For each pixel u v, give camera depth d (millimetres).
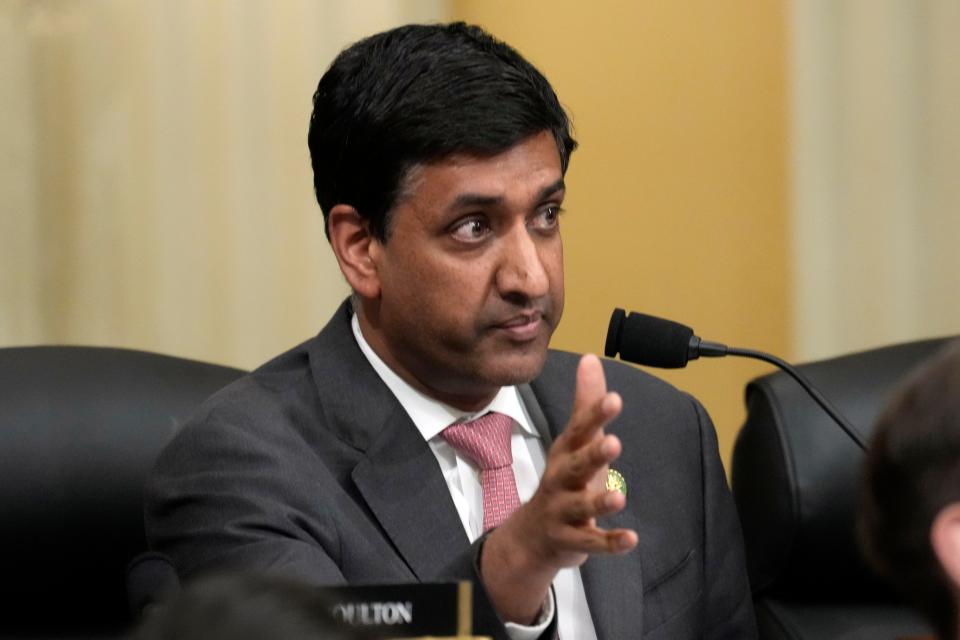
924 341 6410
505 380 4809
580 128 9125
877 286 8594
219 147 8547
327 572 4566
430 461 5059
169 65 8523
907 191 8547
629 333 5156
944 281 8531
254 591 1828
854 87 8570
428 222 4711
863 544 2898
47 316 8531
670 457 5629
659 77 9055
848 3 8547
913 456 2729
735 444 6512
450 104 4637
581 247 9180
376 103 4742
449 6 8812
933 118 8484
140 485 5793
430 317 4781
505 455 5145
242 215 8578
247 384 5312
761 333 9078
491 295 4742
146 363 6035
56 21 8469
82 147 8500
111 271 8539
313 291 8602
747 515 6355
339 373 5211
